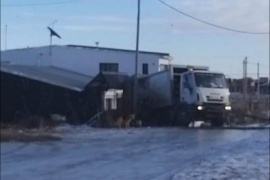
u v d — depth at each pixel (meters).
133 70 55.47
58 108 42.84
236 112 46.59
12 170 16.73
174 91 42.22
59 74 48.44
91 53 56.38
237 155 20.02
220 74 40.66
